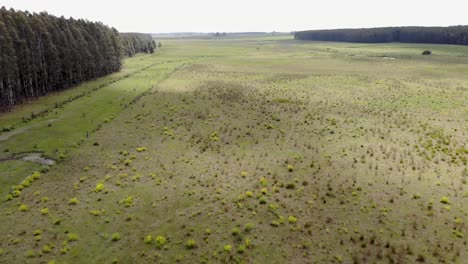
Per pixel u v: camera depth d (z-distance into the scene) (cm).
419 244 1780
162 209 2145
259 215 2075
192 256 1705
